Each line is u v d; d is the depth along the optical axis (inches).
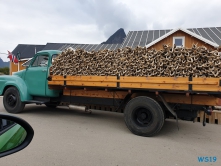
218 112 232.5
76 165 119.6
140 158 131.6
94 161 125.6
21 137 77.2
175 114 178.5
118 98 209.6
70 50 228.4
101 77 199.5
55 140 162.2
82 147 148.4
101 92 218.2
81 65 216.4
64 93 244.1
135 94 196.9
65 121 228.8
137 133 181.0
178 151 145.5
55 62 235.5
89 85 207.2
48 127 201.0
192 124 229.8
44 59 251.8
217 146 157.5
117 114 276.1
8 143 71.2
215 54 159.9
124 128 204.4
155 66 176.4
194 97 171.5
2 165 117.6
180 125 224.2
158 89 171.6
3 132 72.3
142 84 178.1
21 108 260.7
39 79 249.0
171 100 180.1
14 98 261.0
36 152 137.2
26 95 257.0
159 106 173.8
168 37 542.9
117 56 200.2
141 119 183.8
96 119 243.4
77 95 235.1
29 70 258.4
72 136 173.9
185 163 125.5
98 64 206.4
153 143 161.2
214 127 216.5
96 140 165.0
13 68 848.3
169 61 173.2
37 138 165.9
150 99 176.7
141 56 187.3
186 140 171.0
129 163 123.9
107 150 143.9
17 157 128.7
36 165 118.5
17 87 257.0
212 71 154.6
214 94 160.9
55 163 121.5
